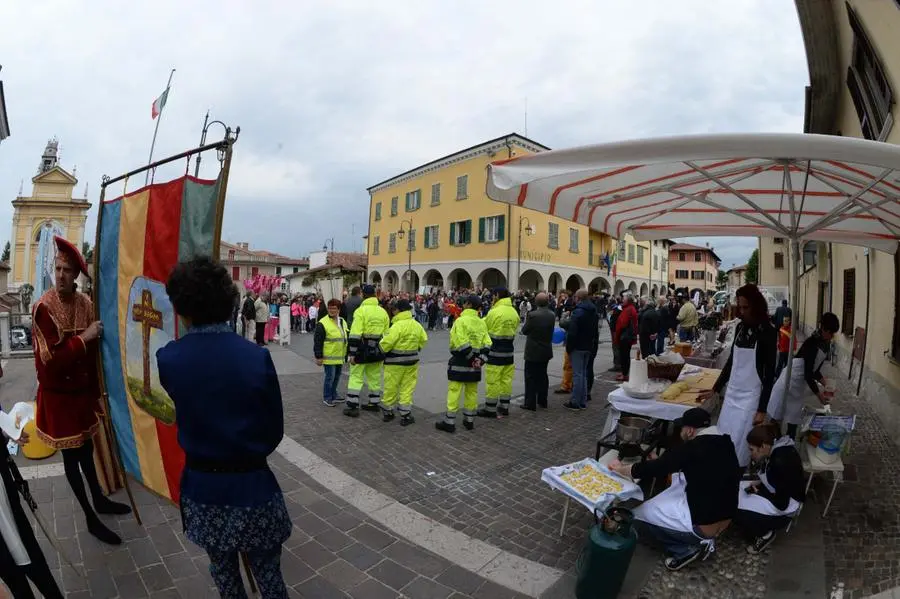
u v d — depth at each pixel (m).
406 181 35.25
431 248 32.69
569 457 5.36
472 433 6.16
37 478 4.34
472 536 3.64
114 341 3.50
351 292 9.97
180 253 2.75
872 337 7.74
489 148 28.48
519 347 15.15
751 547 3.54
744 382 4.18
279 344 15.35
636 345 10.09
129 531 3.50
